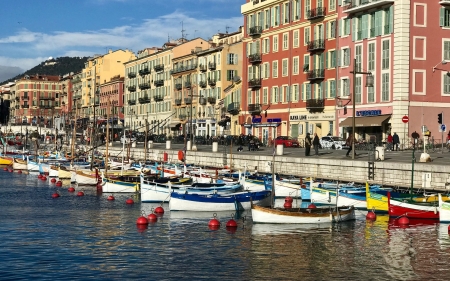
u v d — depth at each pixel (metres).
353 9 84.31
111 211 48.84
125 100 179.25
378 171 53.00
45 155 106.69
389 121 79.50
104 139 141.62
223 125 121.00
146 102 165.25
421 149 72.81
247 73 111.56
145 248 34.28
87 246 34.84
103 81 196.88
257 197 48.44
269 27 105.31
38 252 33.31
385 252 32.91
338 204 48.66
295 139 92.62
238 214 46.25
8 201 55.97
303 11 96.75
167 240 36.44
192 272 29.14
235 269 29.62
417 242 35.28
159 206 50.78
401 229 39.19
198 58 137.75
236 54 128.38
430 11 79.62
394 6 79.00
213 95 131.00
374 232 38.25
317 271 29.23
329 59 91.38
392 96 79.38
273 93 104.31
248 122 110.88
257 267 29.95
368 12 83.50
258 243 35.34
